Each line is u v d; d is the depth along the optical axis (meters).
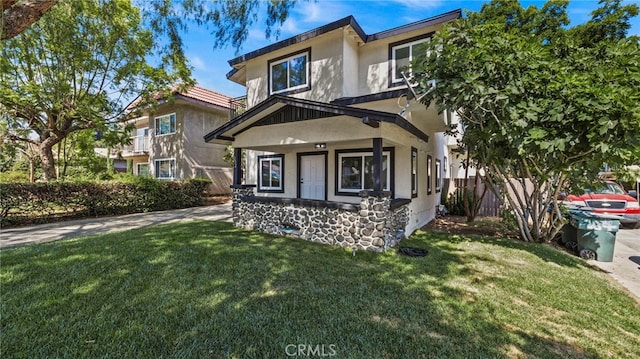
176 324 3.26
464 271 5.19
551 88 5.29
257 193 12.51
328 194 10.37
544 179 6.70
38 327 3.17
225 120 20.31
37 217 9.79
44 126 12.62
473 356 2.82
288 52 10.90
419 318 3.49
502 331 3.27
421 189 10.07
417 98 6.75
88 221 10.21
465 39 6.21
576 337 3.21
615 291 4.54
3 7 2.96
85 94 12.31
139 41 11.92
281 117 7.90
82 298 3.85
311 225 7.41
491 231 9.09
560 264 5.77
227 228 8.81
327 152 10.40
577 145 5.56
